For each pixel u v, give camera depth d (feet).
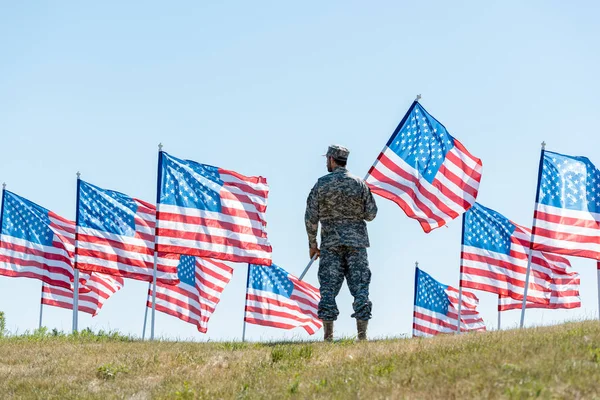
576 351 32.60
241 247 75.66
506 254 98.32
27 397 38.70
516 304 116.26
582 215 76.59
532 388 26.68
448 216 65.72
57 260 100.42
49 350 51.49
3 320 82.43
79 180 89.51
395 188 65.10
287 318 111.65
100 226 89.81
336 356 40.47
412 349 39.45
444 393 28.17
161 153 74.33
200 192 75.10
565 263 114.62
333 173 47.55
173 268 91.86
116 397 37.63
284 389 33.71
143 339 60.39
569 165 77.00
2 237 99.35
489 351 34.68
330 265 47.50
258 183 77.30
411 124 65.46
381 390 29.96
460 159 65.87
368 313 47.29
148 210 91.86
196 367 42.70
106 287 112.78
